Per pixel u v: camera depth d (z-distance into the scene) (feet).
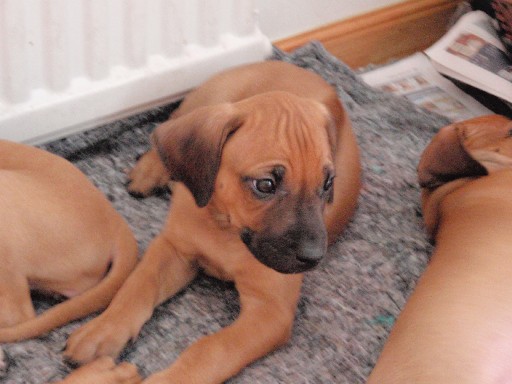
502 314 2.77
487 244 3.01
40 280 2.96
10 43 3.30
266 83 3.59
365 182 3.86
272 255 2.79
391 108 4.28
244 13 3.82
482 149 3.56
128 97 3.68
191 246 3.14
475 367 2.66
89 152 3.77
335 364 3.06
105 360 2.84
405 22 4.98
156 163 3.63
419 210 3.76
